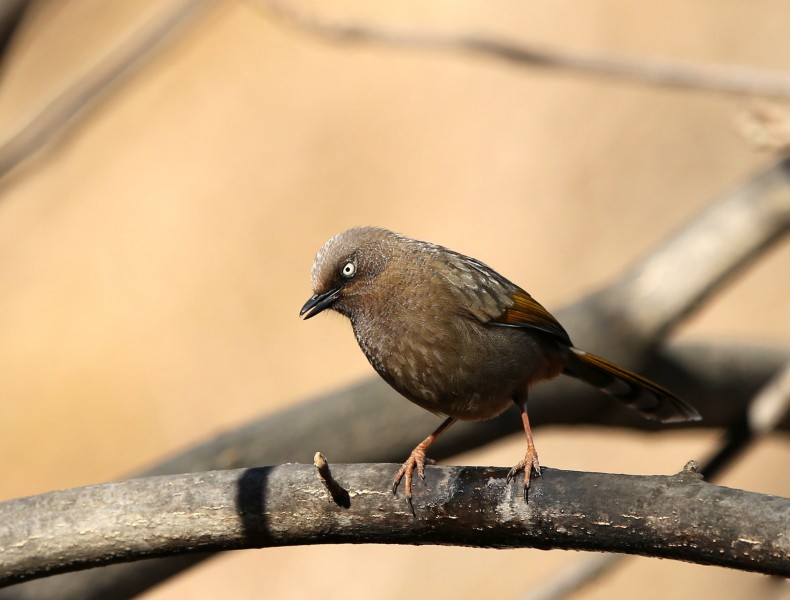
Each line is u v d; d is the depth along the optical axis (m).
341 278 7.29
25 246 19.12
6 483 16.98
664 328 9.49
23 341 18.19
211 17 19.92
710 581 14.57
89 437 17.20
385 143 18.94
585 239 17.45
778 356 10.19
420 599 15.12
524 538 5.31
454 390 7.13
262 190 18.98
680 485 4.99
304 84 19.92
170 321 18.00
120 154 19.84
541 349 7.46
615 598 14.65
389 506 5.48
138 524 5.60
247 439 8.45
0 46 8.05
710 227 9.53
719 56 18.08
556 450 15.59
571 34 18.84
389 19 19.30
